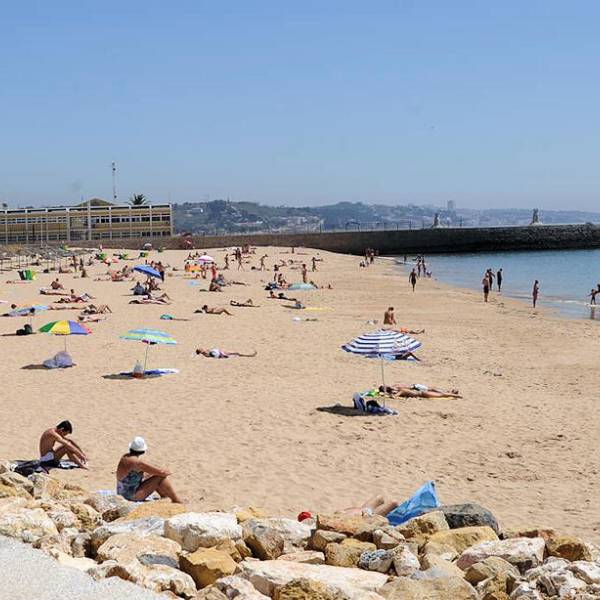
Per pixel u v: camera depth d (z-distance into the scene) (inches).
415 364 1045.8
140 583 250.7
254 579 259.6
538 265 4082.2
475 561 292.2
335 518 333.1
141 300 1742.1
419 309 1818.4
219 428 690.8
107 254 3649.1
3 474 409.1
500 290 2431.1
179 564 274.8
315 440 660.7
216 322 1433.3
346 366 1013.2
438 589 252.7
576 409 798.5
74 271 2726.4
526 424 731.4
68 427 557.6
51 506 340.5
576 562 289.3
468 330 1437.0
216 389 851.4
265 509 490.9
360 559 290.2
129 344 1138.0
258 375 938.1
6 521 299.1
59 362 955.3
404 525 332.8
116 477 490.3
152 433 668.7
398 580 256.1
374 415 751.1
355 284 2564.0
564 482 562.9
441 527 329.1
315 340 1234.0
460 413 768.3
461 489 544.1
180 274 2719.0
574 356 1155.9
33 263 3065.9
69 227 5123.0
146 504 358.3
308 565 275.7
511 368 1045.8
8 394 806.5
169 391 836.0
